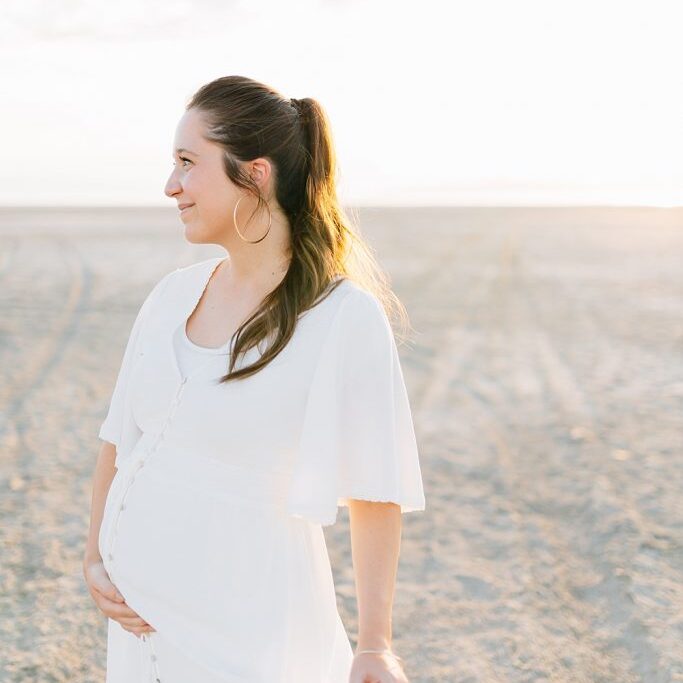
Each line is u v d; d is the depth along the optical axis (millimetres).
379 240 32969
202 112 1577
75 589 4039
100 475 1842
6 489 5320
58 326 11602
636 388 8492
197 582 1516
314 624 1559
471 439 6578
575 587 4133
